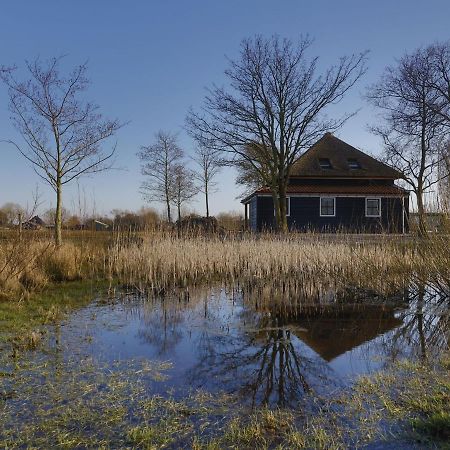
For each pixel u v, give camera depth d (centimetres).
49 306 855
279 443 362
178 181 4234
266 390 475
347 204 3048
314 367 557
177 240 1383
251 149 2639
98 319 793
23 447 356
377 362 574
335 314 873
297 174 3152
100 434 375
